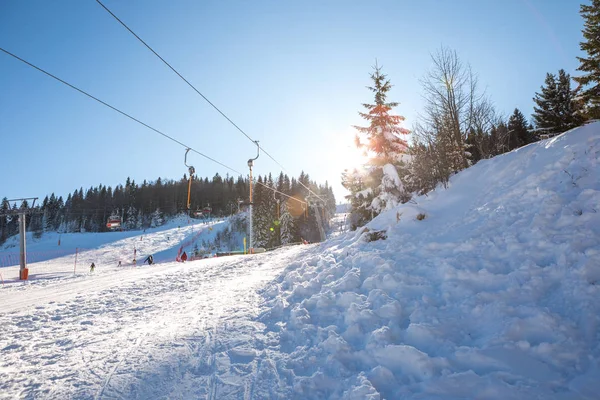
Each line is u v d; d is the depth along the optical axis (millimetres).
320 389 3510
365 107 19922
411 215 9039
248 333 5520
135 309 8203
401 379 3361
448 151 13742
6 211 28312
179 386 3920
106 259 63188
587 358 2877
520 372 2967
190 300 8602
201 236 81500
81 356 5035
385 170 14875
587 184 5535
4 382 4219
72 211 112312
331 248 10773
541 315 3459
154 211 112000
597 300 3400
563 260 4180
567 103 25062
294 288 7367
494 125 15867
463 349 3455
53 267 51938
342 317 5207
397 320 4539
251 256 18734
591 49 19109
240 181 126750
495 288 4500
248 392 3658
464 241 6160
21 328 7027
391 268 6234
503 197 7074
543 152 7715
